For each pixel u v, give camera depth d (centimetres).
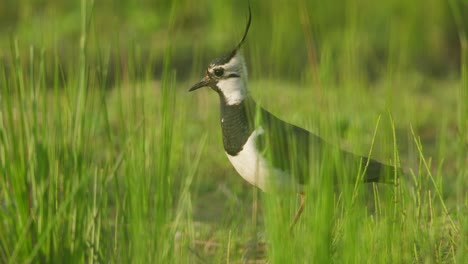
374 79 2211
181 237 1024
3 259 923
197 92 2102
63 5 2623
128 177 927
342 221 956
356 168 1059
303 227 934
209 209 1435
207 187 1536
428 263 962
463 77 1116
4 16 2859
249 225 1235
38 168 919
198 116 1859
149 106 1218
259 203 1418
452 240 1035
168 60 924
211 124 1788
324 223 882
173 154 1267
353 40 1132
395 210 979
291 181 1138
